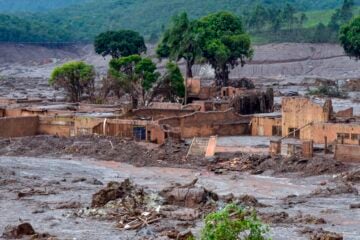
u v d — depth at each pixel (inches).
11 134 6112.2
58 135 6161.4
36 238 3078.2
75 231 3223.4
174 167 5137.8
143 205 3659.0
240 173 4933.6
